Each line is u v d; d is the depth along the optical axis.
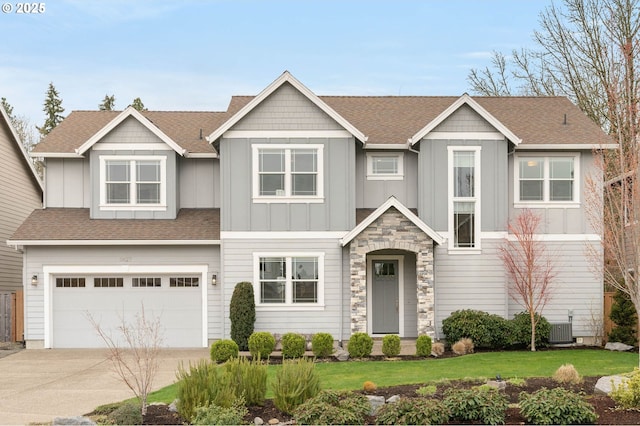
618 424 11.10
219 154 23.78
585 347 22.31
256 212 22.58
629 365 17.62
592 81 34.38
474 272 22.75
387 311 23.52
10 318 24.53
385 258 23.64
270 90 22.44
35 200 31.75
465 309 22.59
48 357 20.98
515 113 25.83
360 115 26.09
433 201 22.86
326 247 22.58
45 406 13.82
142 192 24.05
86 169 24.92
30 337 22.97
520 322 21.77
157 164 24.09
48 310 23.06
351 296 21.86
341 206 22.62
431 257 21.78
